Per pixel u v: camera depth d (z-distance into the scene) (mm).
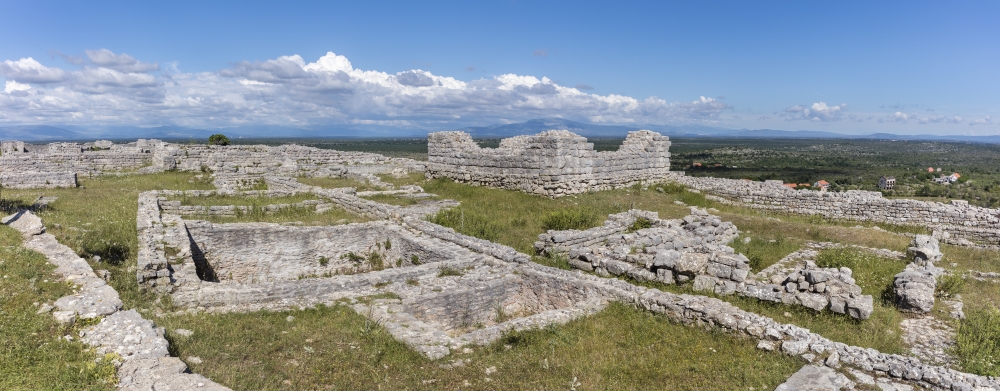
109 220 16297
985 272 14336
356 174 33281
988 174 65875
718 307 9703
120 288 10398
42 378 5824
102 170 33625
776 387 7129
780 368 7828
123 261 12484
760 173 68938
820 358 8039
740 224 20953
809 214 25234
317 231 17359
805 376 7332
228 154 36219
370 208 20219
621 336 9375
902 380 7363
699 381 7539
